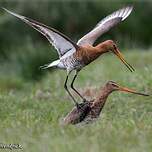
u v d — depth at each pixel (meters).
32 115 14.88
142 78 20.20
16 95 19.16
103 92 13.59
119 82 20.73
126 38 33.34
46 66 14.42
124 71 23.91
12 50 33.62
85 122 13.38
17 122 13.56
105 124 13.04
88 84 20.94
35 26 13.27
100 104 13.50
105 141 11.41
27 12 35.06
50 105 16.84
